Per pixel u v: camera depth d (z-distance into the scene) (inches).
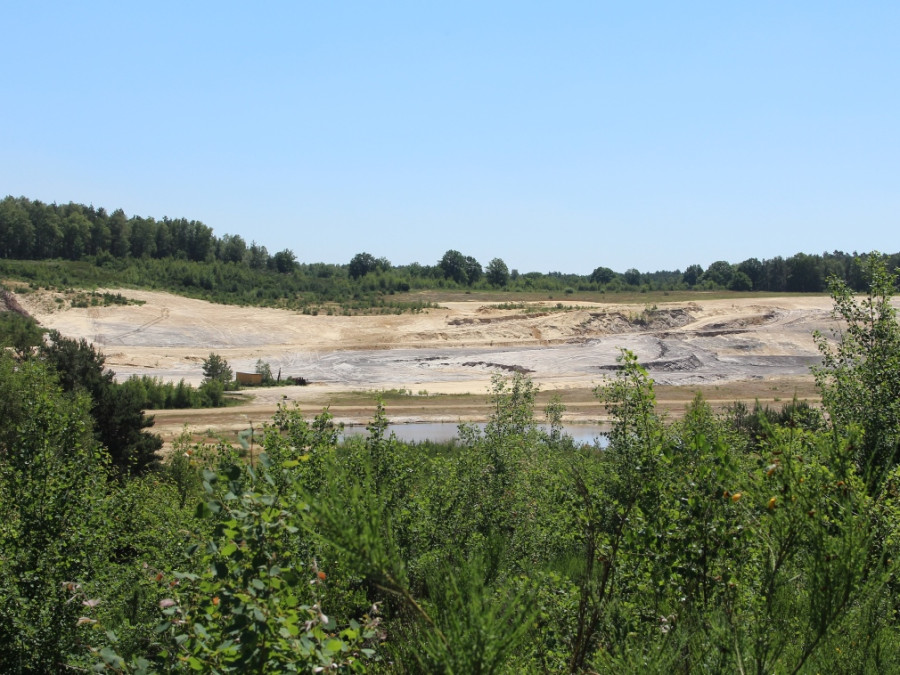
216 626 173.9
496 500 425.1
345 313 4052.7
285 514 179.3
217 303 4247.0
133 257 5516.7
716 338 3358.8
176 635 193.2
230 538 174.9
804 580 191.0
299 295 4793.3
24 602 291.0
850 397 410.3
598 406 2107.5
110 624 320.2
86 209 5994.1
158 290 4377.5
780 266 5920.3
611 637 215.0
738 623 192.5
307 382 2608.3
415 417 1962.4
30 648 287.3
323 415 402.9
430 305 4318.4
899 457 319.6
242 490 183.6
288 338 3506.4
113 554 386.0
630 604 224.1
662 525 227.5
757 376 2645.2
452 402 2186.3
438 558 300.8
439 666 143.2
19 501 323.9
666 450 233.6
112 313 3585.1
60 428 356.5
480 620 140.0
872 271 452.1
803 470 190.4
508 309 4175.7
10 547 313.3
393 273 6018.7
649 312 3922.2
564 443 960.9
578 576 328.5
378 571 144.5
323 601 221.5
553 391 2379.4
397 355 3166.8
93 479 357.7
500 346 3454.7
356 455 375.2
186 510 427.2
